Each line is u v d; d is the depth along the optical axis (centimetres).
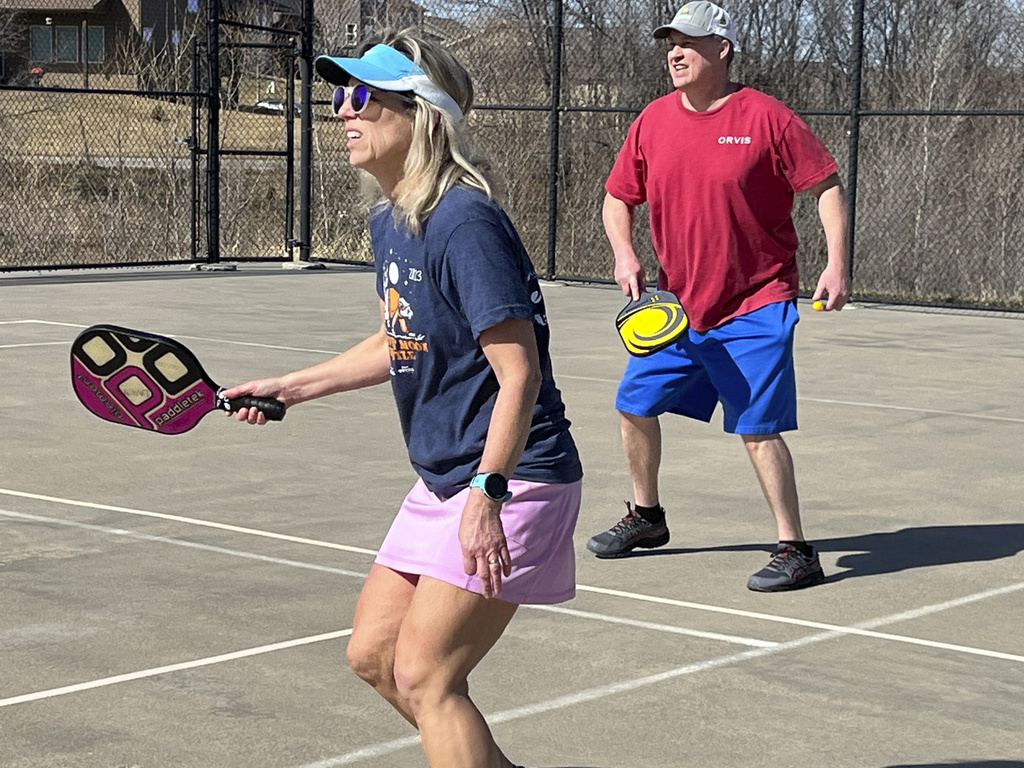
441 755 323
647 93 1939
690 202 609
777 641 520
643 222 1928
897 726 441
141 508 693
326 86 2238
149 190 2295
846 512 725
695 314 611
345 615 535
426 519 337
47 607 537
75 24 4744
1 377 1060
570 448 337
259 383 373
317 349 1237
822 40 1903
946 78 1795
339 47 2288
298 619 529
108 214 2259
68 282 1795
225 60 2317
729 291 605
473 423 329
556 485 331
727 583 596
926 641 524
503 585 324
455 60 334
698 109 614
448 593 323
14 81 4578
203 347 1234
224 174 2230
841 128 1836
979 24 1791
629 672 484
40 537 635
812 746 424
